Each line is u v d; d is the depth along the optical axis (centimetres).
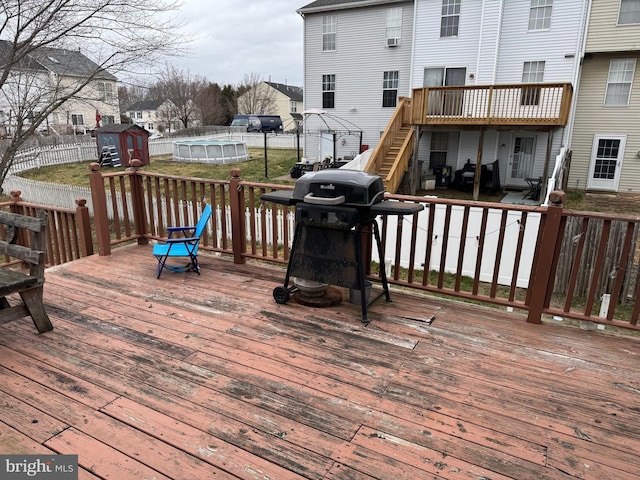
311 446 185
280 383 230
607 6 1250
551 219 293
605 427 201
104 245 455
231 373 239
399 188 1316
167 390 223
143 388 224
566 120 1120
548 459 181
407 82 1527
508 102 1216
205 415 204
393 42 1514
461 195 1319
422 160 1483
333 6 1560
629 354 270
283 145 2619
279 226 790
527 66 1302
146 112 5109
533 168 1363
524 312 500
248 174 1627
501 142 1385
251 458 178
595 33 1280
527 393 227
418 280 617
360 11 1545
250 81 5016
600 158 1410
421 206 288
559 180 1181
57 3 837
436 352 267
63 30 860
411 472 172
